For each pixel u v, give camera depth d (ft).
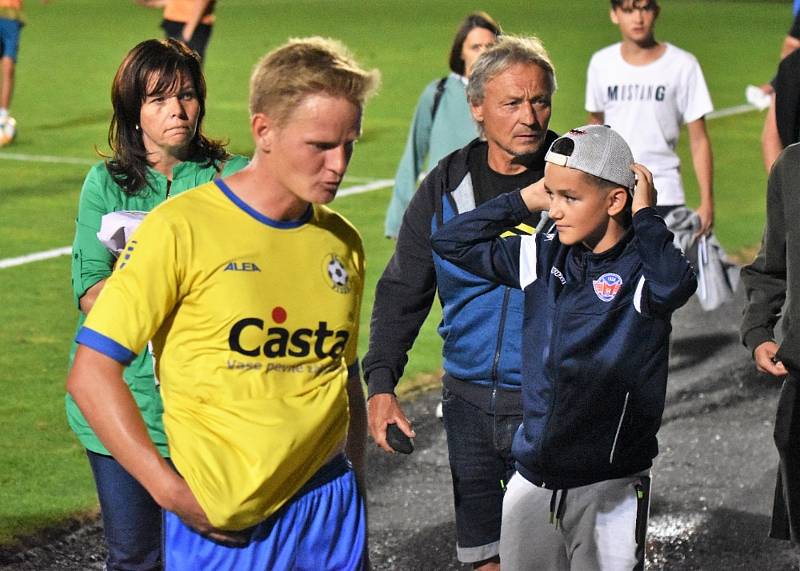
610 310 17.81
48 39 133.28
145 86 20.34
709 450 31.65
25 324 40.98
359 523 16.62
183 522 15.69
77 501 27.81
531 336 18.58
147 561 20.33
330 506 16.25
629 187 17.67
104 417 14.80
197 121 20.88
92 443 19.71
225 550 15.79
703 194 36.63
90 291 20.54
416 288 21.58
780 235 21.71
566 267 18.25
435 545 26.20
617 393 18.04
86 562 25.22
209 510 15.07
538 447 18.52
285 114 14.76
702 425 33.30
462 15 160.66
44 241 51.78
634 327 17.81
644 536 18.90
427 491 28.76
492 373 20.83
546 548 19.42
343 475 16.47
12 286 45.39
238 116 84.17
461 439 21.57
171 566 15.97
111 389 14.83
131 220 19.26
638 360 17.92
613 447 18.31
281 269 15.47
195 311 15.24
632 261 17.81
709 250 36.17
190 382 15.33
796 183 21.03
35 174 65.57
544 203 19.12
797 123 28.63
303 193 15.11
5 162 68.69
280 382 15.52
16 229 53.72
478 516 21.84
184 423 15.37
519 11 166.71
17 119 83.10
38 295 44.37
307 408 15.57
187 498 14.98
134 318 14.89
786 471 21.91
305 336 15.62
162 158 20.94
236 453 15.21
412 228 21.50
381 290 21.79
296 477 15.78
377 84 15.12
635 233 17.58
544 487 18.98
